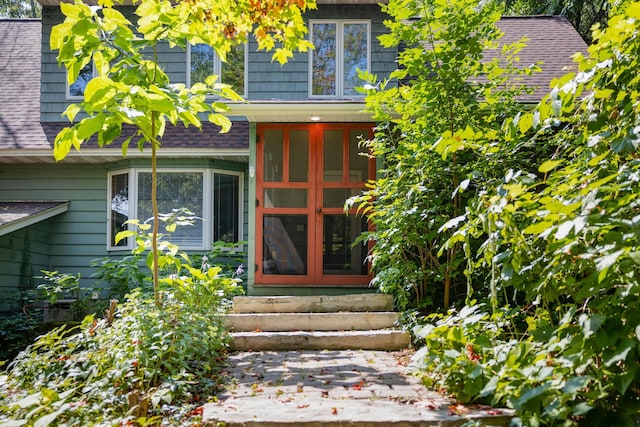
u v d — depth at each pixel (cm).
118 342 456
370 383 451
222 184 980
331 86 1009
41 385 429
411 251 678
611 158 343
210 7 503
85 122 444
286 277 814
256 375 487
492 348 362
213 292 625
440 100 628
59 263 978
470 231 383
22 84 1128
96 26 454
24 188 993
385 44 655
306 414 359
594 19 1709
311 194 821
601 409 288
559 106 328
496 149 398
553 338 313
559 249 309
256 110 771
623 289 283
